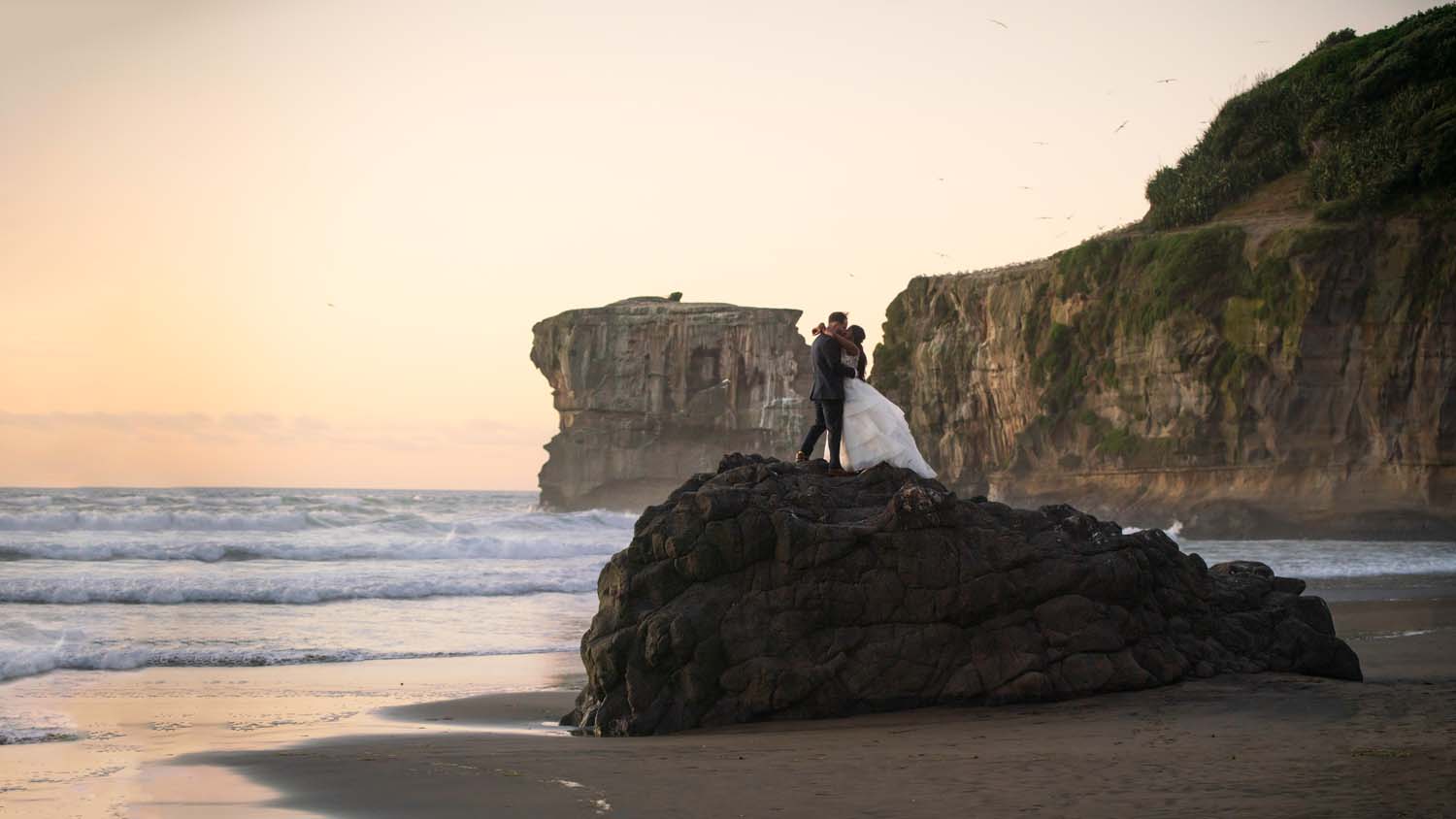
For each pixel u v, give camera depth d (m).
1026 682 12.70
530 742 12.22
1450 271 52.59
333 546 38.38
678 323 129.00
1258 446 56.88
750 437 128.38
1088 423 64.81
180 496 99.69
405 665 18.73
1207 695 12.48
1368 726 10.54
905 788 8.63
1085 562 13.44
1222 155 69.44
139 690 16.12
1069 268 66.81
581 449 128.62
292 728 13.52
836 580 13.10
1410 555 41.16
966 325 77.19
